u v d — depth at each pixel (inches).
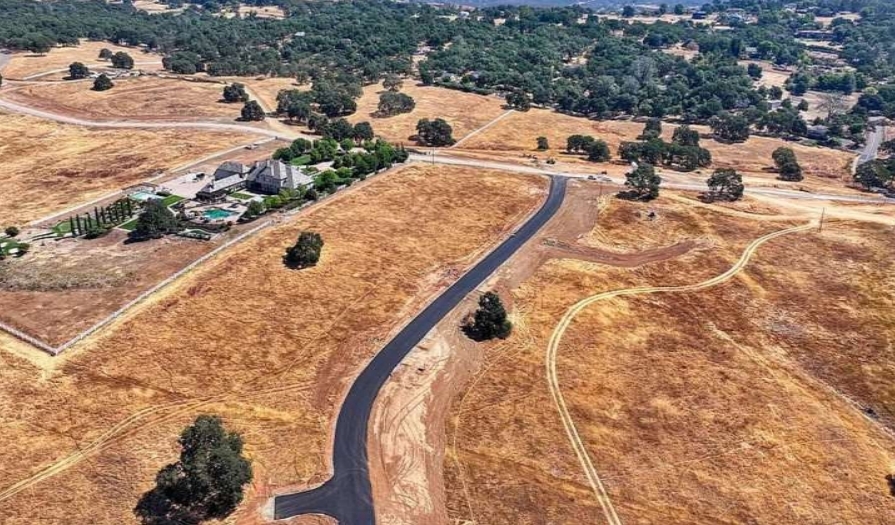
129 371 3125.0
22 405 2878.9
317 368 3257.9
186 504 2452.0
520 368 3316.9
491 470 2694.4
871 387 3265.3
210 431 2509.8
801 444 2878.9
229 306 3659.0
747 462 2770.7
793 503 2576.3
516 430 2906.0
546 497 2573.8
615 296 3996.1
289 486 2598.4
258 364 3248.0
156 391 3024.1
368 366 3297.2
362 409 3011.8
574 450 2802.7
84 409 2886.3
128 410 2901.1
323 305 3742.6
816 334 3683.6
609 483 2647.6
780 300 4015.8
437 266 4259.4
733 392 3189.0
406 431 2896.2
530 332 3612.2
